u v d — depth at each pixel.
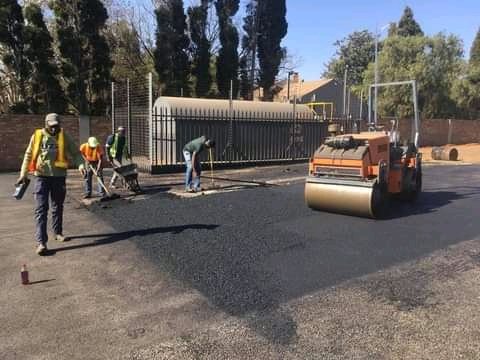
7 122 16.34
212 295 4.60
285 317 4.10
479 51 39.69
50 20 24.09
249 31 30.08
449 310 4.22
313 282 4.91
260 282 4.93
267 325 3.95
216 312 4.21
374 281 4.93
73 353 3.53
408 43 31.83
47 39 18.84
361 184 7.48
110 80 20.88
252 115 16.84
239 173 14.39
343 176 7.86
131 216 8.03
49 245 6.42
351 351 3.52
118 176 11.55
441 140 29.41
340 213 7.97
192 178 10.80
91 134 18.22
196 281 4.97
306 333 3.80
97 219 7.93
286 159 17.61
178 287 4.82
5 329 3.93
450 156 19.91
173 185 11.88
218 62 27.38
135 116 16.09
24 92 19.06
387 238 6.58
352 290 4.69
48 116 6.25
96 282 5.00
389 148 8.33
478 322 3.99
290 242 6.37
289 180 12.39
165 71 25.38
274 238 6.56
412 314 4.14
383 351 3.51
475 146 28.14
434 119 29.64
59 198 6.48
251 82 30.81
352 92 37.16
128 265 5.52
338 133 8.88
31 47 18.56
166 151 14.92
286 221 7.55
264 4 29.56
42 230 6.02
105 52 20.62
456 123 30.06
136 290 4.76
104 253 6.00
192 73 26.89
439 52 31.95
